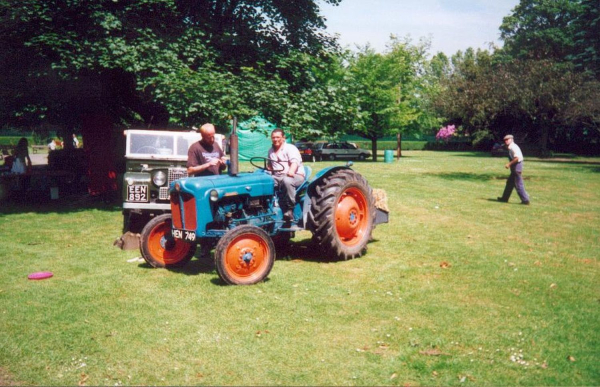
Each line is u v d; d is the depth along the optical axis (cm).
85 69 1130
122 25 1099
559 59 4359
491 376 359
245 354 397
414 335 430
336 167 718
